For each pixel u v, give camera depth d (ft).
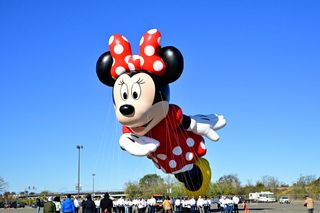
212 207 165.37
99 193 265.75
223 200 121.70
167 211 114.21
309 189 335.88
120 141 55.52
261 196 276.41
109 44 55.47
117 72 53.78
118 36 55.26
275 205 215.72
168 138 56.18
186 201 108.78
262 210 156.56
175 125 55.98
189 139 58.23
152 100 52.54
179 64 53.31
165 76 53.62
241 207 186.91
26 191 436.35
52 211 66.08
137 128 54.39
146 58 53.01
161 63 52.90
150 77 52.85
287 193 341.00
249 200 278.46
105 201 73.87
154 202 123.34
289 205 214.28
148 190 249.96
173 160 56.95
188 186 61.41
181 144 57.31
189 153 57.67
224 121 59.93
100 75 56.24
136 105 52.01
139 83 52.31
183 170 57.57
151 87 52.54
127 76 53.06
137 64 52.80
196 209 107.96
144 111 52.31
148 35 53.57
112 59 55.83
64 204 69.67
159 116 54.13
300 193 321.73
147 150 53.57
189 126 57.16
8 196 399.24
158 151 56.80
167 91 54.13
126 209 125.59
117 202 126.11
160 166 58.13
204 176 60.44
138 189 260.42
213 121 59.16
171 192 119.96
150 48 53.06
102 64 55.83
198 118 58.54
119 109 52.47
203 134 58.54
